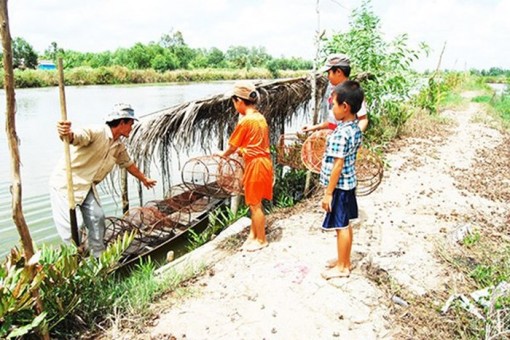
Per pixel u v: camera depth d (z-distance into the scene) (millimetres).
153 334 3424
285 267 4320
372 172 6371
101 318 3641
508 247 4902
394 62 9867
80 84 46250
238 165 5727
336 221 3914
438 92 14859
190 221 6301
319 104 8633
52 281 3299
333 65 4965
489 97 21875
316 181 7273
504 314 3449
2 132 14234
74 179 4473
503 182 7730
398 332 3412
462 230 5176
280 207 6508
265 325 3500
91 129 4359
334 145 3688
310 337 3359
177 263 4648
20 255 3166
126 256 5316
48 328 3160
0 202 7828
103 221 4762
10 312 2875
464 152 9789
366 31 9625
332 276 4043
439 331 3426
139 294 3895
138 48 69438
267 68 78562
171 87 40906
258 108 6965
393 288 3945
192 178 6582
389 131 10305
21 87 39094
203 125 6555
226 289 4039
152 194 8406
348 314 3586
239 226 5547
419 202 6305
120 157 4988
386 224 5441
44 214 7328
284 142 6980
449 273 4281
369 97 9938
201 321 3572
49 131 14227
